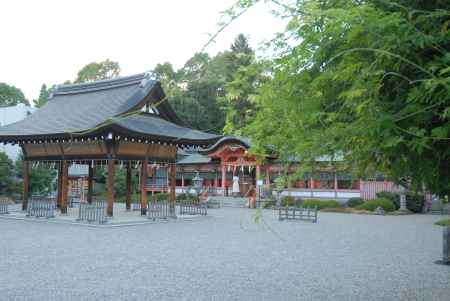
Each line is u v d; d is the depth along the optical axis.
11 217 22.86
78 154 22.53
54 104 27.34
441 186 3.13
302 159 2.49
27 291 7.97
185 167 46.16
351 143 2.56
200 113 40.97
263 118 2.53
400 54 2.32
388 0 2.42
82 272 9.75
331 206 34.28
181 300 7.50
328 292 8.19
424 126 2.56
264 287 8.55
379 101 2.39
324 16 2.27
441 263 11.37
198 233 17.69
